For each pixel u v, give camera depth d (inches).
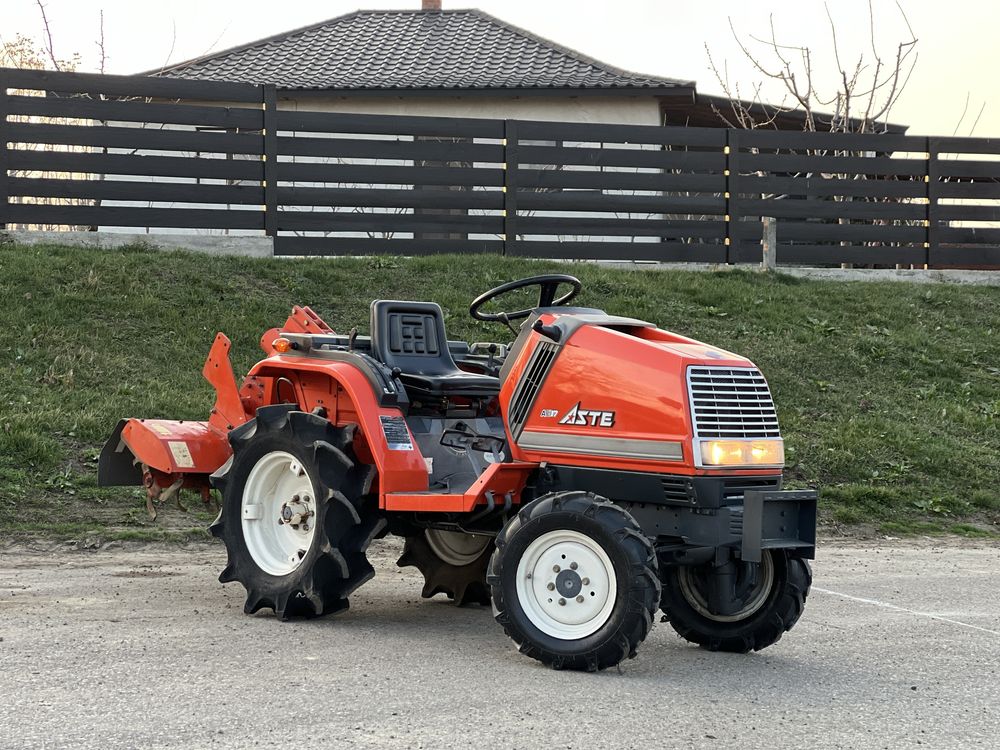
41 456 370.9
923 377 582.2
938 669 219.3
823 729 174.1
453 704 179.9
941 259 751.7
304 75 850.1
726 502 217.5
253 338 503.5
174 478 289.6
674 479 215.3
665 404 216.5
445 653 218.7
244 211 621.9
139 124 799.7
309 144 632.4
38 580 276.2
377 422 242.8
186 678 190.4
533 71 853.2
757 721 177.5
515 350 242.2
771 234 709.9
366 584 300.5
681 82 832.3
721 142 706.8
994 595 304.0
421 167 652.7
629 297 616.4
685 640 249.8
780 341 594.2
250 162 620.4
